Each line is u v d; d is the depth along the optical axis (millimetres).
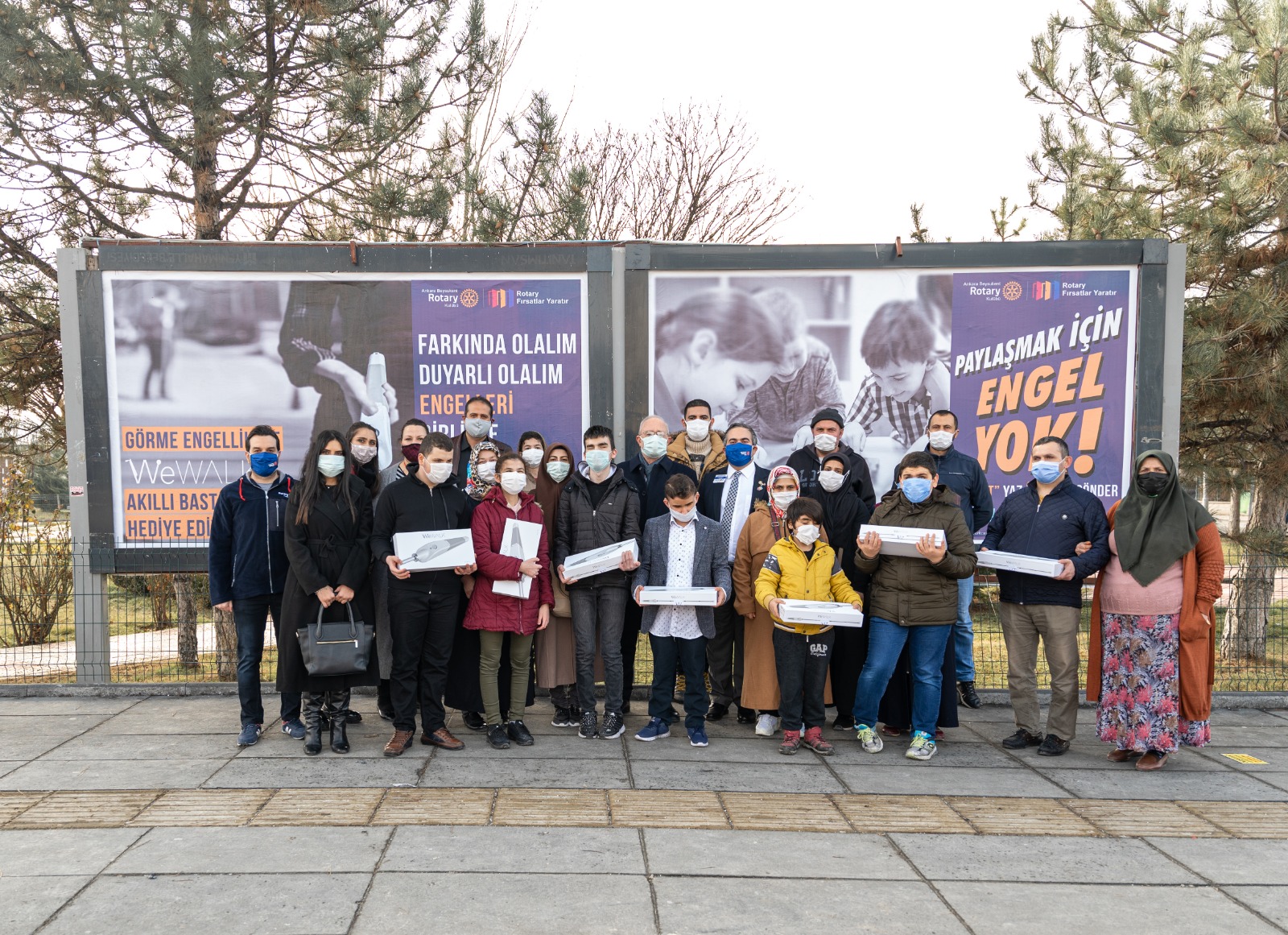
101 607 6504
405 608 5066
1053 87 11320
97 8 7758
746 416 6641
